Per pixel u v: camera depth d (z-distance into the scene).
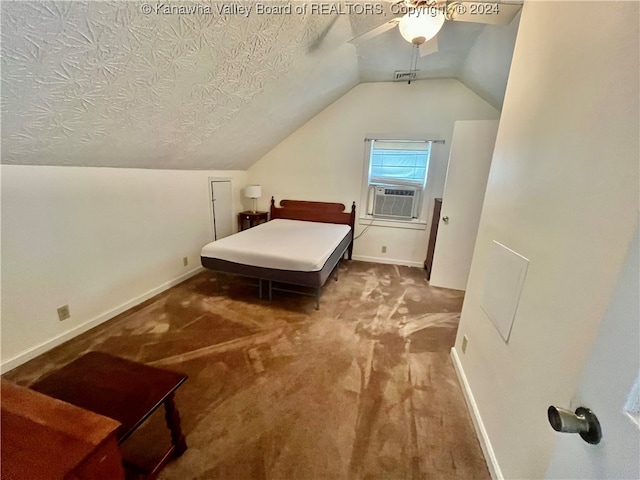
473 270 1.77
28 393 0.78
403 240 4.06
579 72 0.90
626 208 0.65
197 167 3.33
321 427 1.44
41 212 1.86
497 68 2.48
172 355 1.97
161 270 3.00
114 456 0.71
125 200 2.49
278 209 4.37
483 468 1.26
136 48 1.33
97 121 1.67
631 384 0.43
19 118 1.35
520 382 1.09
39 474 0.58
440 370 1.90
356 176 4.05
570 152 0.91
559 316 0.89
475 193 3.02
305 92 3.00
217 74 1.88
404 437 1.40
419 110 3.63
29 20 0.97
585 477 0.51
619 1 0.74
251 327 2.35
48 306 1.96
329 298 2.94
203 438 1.36
